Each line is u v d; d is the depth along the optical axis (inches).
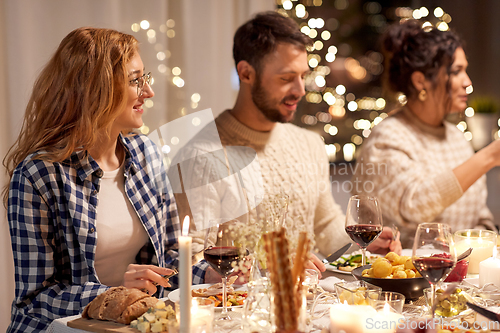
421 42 95.9
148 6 115.1
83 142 58.8
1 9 92.6
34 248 56.2
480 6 258.1
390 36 101.2
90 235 59.1
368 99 229.6
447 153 98.7
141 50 115.2
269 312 40.9
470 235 64.5
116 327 43.6
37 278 56.0
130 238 64.2
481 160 88.0
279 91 82.8
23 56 94.2
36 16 96.7
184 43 123.4
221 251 46.1
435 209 89.1
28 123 61.3
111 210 63.3
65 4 100.3
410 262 54.7
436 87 96.0
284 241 34.0
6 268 90.4
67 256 59.8
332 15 244.4
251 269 44.0
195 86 125.4
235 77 133.6
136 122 64.0
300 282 35.6
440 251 44.0
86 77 57.7
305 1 175.5
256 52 81.9
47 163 57.8
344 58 249.1
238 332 43.5
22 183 56.5
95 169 61.2
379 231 56.0
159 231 67.7
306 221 89.4
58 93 58.4
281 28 81.4
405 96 99.5
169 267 66.7
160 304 44.1
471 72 262.1
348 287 46.1
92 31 59.9
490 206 205.9
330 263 66.0
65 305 53.9
